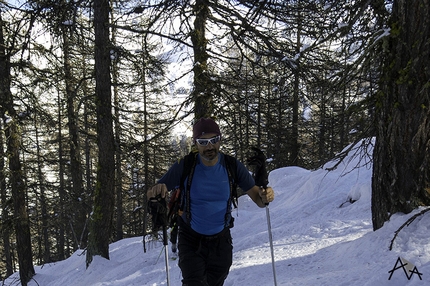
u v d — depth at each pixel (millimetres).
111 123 9148
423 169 4098
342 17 4930
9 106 9867
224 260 2996
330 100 5273
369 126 4812
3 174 9953
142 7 7457
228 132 8750
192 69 7703
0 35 9695
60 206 11914
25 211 10750
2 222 10547
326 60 6457
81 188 13625
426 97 3902
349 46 4930
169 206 3014
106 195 9258
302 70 6641
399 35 4008
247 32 7266
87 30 8844
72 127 13602
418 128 4031
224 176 2939
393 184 4320
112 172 9273
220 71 8055
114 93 11570
